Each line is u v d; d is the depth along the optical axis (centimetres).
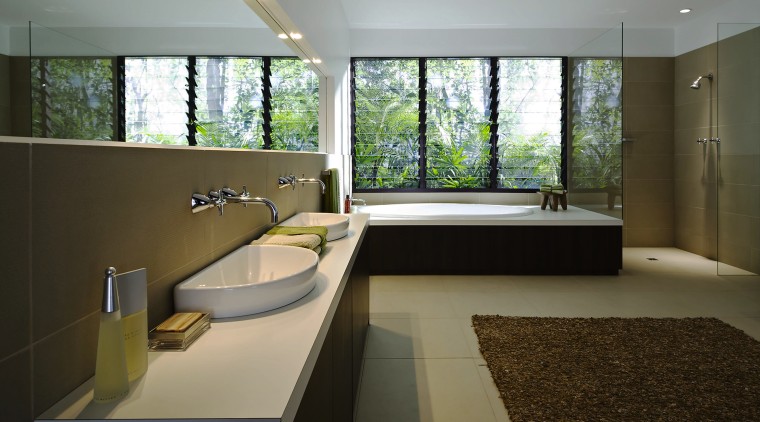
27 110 85
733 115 491
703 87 548
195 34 156
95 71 105
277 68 255
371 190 599
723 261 505
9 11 81
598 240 484
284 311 134
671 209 610
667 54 598
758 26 463
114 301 86
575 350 291
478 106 594
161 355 105
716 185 526
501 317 356
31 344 80
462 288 442
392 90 591
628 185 611
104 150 101
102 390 85
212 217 164
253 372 96
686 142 581
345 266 188
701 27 550
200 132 164
